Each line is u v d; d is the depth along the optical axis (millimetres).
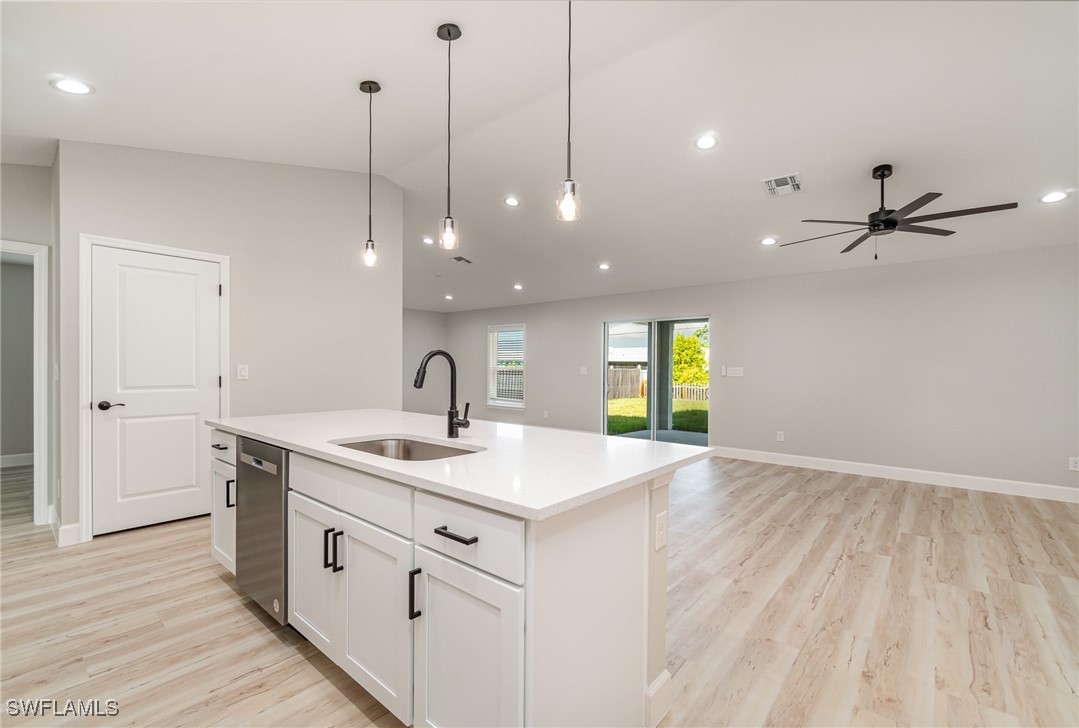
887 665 1934
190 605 2256
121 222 3078
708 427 6602
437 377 10211
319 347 3934
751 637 2131
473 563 1231
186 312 3326
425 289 8195
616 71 2520
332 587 1716
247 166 3596
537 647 1134
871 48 2266
